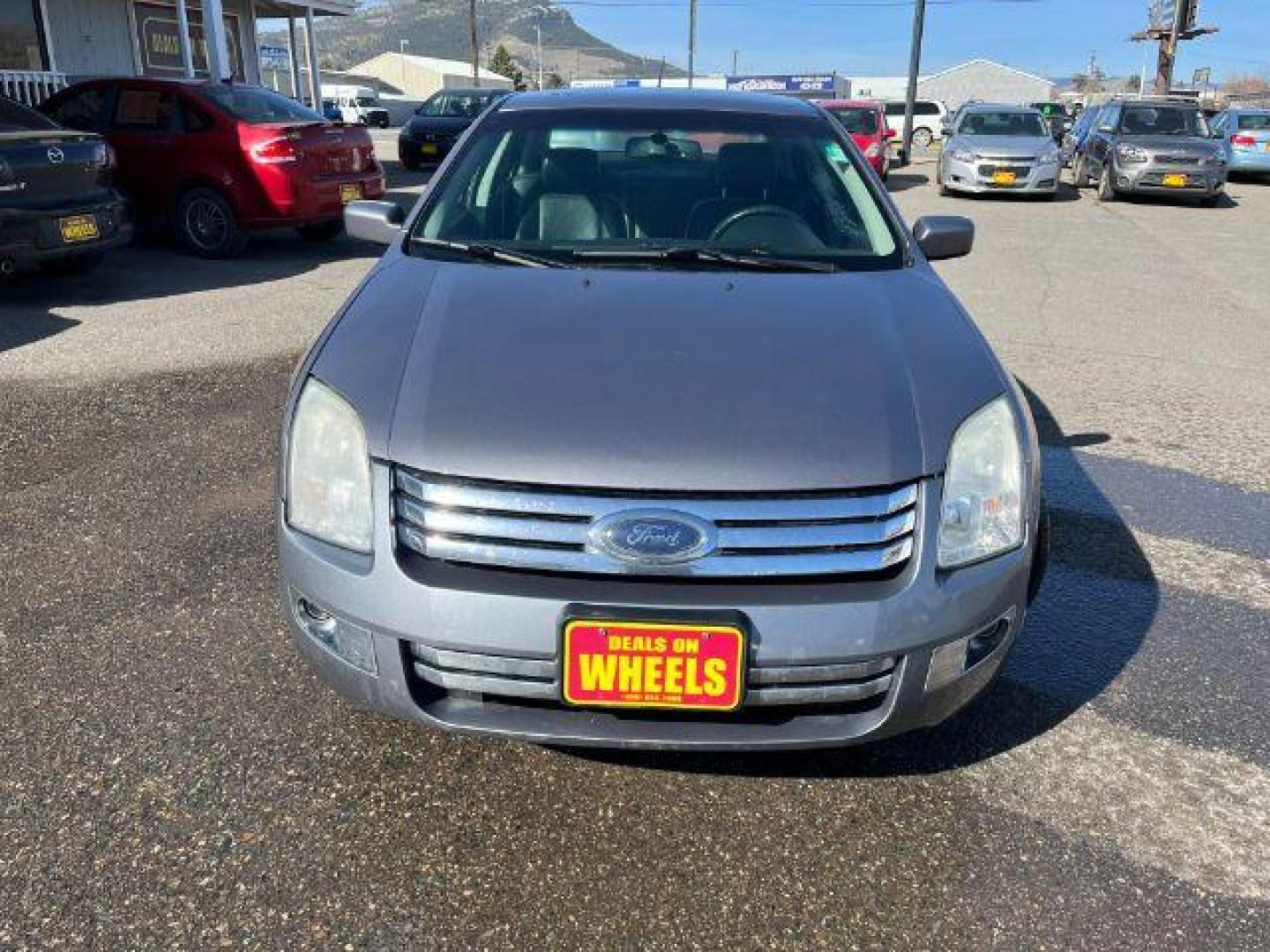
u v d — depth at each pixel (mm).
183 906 1925
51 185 6465
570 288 2549
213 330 6191
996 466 2104
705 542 1901
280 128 8273
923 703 2041
